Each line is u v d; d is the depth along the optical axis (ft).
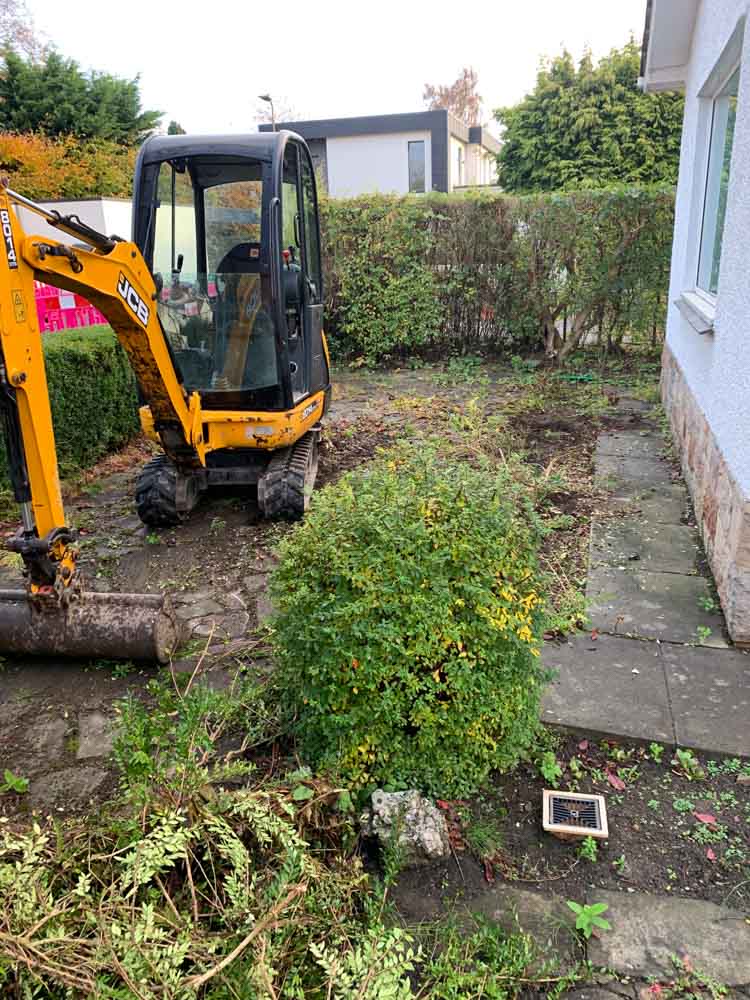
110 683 11.81
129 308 13.43
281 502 17.42
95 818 7.94
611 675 11.33
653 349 36.47
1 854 6.81
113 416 24.08
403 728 8.96
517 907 7.70
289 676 9.25
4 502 19.33
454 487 9.66
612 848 8.41
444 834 8.38
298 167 18.25
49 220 11.43
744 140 12.89
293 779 8.30
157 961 5.80
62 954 5.94
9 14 72.54
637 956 7.14
